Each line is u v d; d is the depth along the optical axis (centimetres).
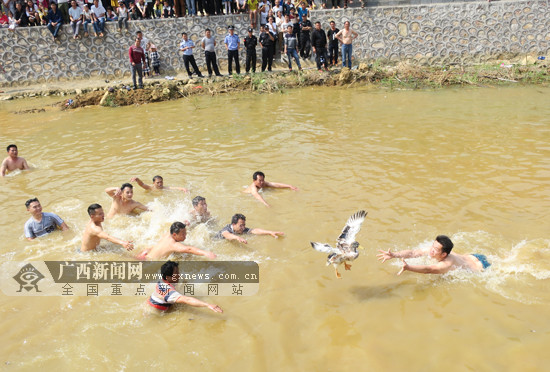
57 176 1125
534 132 1295
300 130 1421
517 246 743
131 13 2194
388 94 1892
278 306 641
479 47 2233
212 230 844
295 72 2156
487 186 962
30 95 2045
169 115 1688
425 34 2238
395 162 1121
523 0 2141
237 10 2231
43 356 564
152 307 645
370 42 2267
